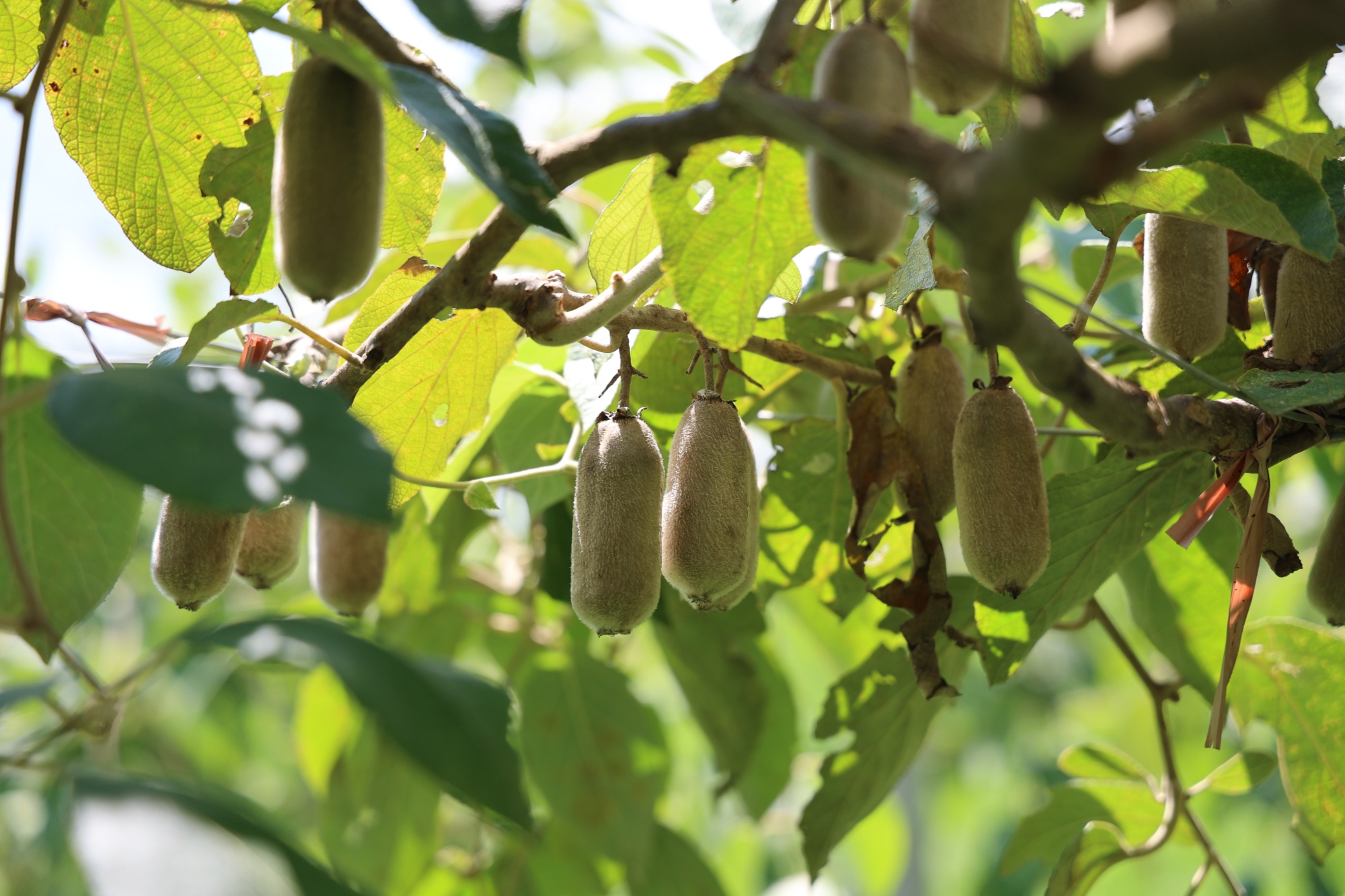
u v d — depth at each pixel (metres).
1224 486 1.18
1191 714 3.09
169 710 2.70
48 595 1.20
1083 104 0.92
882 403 1.24
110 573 1.21
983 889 3.56
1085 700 3.50
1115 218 1.20
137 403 0.99
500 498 1.53
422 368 1.26
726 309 1.16
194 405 0.99
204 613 2.55
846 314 1.45
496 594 1.67
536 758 1.59
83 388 0.99
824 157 1.05
